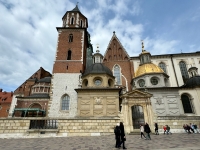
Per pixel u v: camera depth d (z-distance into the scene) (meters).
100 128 17.05
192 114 26.20
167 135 16.28
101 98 27.08
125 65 39.22
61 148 9.59
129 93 20.16
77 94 28.30
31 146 10.50
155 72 31.05
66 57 35.84
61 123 16.78
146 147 9.58
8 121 16.14
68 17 42.25
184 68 39.38
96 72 30.50
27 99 33.78
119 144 9.73
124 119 18.73
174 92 27.97
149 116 18.98
